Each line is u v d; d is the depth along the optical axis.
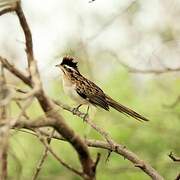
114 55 14.06
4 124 5.65
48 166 17.42
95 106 12.14
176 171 16.28
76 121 17.28
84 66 14.71
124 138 17.31
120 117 17.27
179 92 17.78
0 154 5.44
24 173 15.98
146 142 17.41
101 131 8.77
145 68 13.80
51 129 8.23
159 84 18.11
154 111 17.42
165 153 16.64
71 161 17.59
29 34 6.54
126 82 18.61
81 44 12.30
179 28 18.39
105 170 16.36
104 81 18.64
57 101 8.88
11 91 5.86
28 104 5.77
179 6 18.22
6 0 6.61
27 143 16.27
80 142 6.37
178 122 17.22
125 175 16.91
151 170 8.66
